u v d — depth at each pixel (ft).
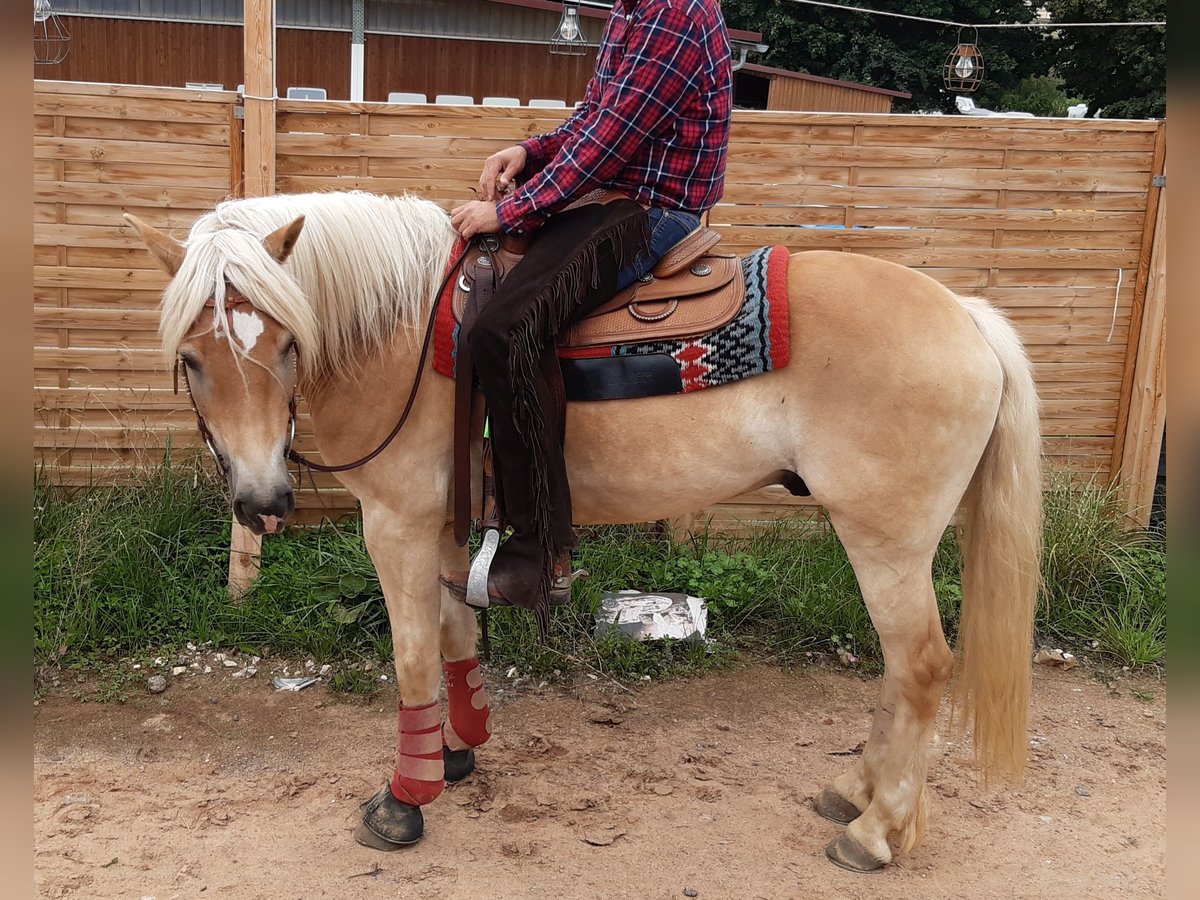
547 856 8.32
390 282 7.75
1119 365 14.06
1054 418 14.19
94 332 12.72
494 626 12.01
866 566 7.92
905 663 8.02
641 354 7.64
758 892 7.93
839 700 11.38
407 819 8.34
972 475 8.04
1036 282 13.71
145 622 11.81
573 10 32.58
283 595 12.22
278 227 7.44
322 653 11.61
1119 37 55.42
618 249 7.47
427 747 8.30
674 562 13.30
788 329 7.57
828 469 7.70
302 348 7.13
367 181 12.65
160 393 12.98
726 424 7.68
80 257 12.47
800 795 9.43
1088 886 8.15
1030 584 7.97
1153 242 13.50
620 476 7.84
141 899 7.55
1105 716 11.19
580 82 38.19
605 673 11.67
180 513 12.64
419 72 37.14
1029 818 9.20
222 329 6.76
